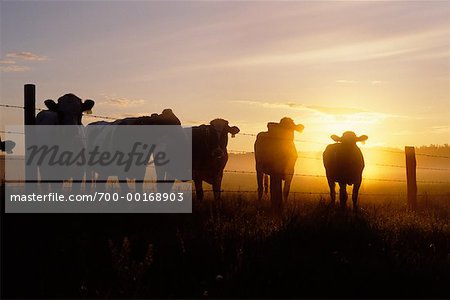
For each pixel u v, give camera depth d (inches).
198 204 499.2
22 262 302.0
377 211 544.1
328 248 362.9
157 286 281.0
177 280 287.4
